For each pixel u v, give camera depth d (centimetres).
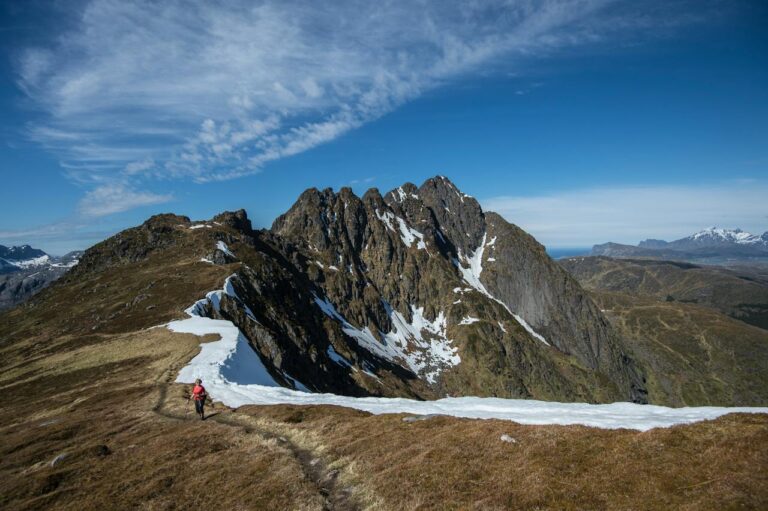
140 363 6738
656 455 1808
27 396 6200
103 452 3225
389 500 1873
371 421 3136
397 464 2225
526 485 1755
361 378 16462
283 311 14812
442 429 2673
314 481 2283
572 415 2825
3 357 9375
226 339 7406
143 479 2581
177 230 19038
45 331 10988
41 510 2388
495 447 2198
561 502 1598
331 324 19288
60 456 3133
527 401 3541
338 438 2862
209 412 4088
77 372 6925
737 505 1381
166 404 4494
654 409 2780
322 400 4381
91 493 2503
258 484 2284
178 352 6888
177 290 11719
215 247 16050
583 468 1822
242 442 3028
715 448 1753
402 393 18425
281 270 18825
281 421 3488
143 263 15675
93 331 9575
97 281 14725
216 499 2208
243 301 12188
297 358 12775
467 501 1723
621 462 1803
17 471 3159
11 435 4272
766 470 1527
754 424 1923
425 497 1814
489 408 3397
